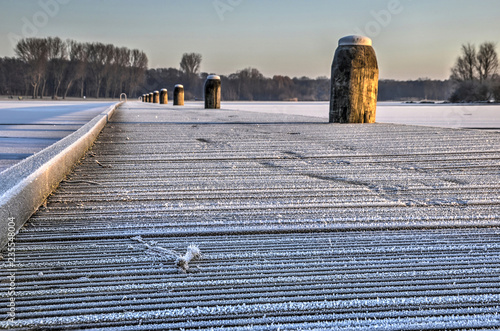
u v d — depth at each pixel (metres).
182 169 2.70
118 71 69.94
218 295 1.03
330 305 0.98
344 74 6.20
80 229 1.52
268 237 1.47
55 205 1.82
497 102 42.41
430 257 1.29
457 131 4.98
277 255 1.30
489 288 1.08
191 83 67.88
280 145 3.87
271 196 2.03
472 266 1.22
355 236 1.49
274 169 2.72
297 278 1.13
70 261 1.23
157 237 1.47
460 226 1.59
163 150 3.54
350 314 0.94
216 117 8.48
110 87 70.12
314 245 1.39
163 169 2.70
